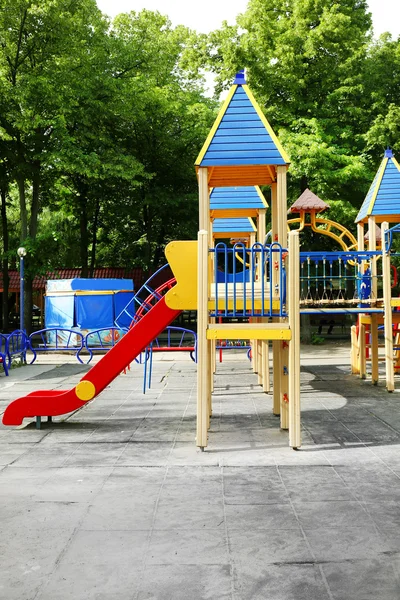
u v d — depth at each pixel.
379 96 22.75
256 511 4.77
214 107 30.64
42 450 7.02
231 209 11.81
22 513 4.79
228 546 4.07
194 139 27.64
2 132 22.39
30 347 18.05
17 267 36.41
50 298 22.67
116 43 25.55
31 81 21.19
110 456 6.69
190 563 3.81
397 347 13.03
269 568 3.72
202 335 7.04
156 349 12.48
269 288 8.12
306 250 24.39
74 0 23.30
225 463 6.32
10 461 6.50
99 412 9.51
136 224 30.67
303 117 22.75
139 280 33.44
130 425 8.47
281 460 6.41
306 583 3.51
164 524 4.51
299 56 22.22
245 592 3.42
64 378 13.91
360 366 13.41
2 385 12.84
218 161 7.62
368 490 5.29
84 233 29.02
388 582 3.51
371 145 22.33
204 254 7.11
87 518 4.66
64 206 30.50
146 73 26.69
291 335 6.94
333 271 25.44
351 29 22.84
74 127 24.38
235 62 22.66
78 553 3.99
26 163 23.34
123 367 8.15
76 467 6.22
